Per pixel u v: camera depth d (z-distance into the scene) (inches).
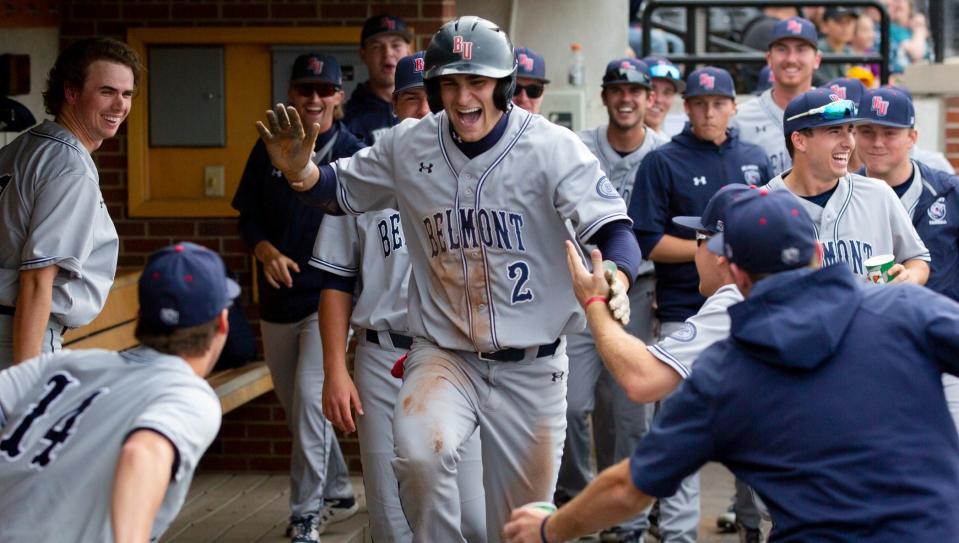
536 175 293.9
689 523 417.1
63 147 313.3
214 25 502.0
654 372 249.1
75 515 202.5
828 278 204.7
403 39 469.1
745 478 204.5
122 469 192.9
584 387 450.3
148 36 501.7
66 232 307.9
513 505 318.7
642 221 440.8
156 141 508.4
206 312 208.7
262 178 420.8
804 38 506.6
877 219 345.4
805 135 339.3
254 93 506.0
